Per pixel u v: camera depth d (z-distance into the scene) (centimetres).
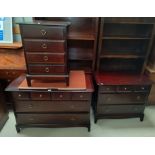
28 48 172
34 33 165
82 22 236
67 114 209
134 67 265
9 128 221
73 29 239
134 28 243
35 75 188
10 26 228
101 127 227
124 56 234
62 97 196
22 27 162
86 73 241
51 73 187
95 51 231
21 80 208
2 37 232
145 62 239
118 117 234
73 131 219
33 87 190
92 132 218
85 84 200
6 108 237
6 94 245
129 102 223
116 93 214
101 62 263
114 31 244
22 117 209
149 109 264
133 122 237
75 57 241
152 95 260
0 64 229
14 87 191
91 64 261
